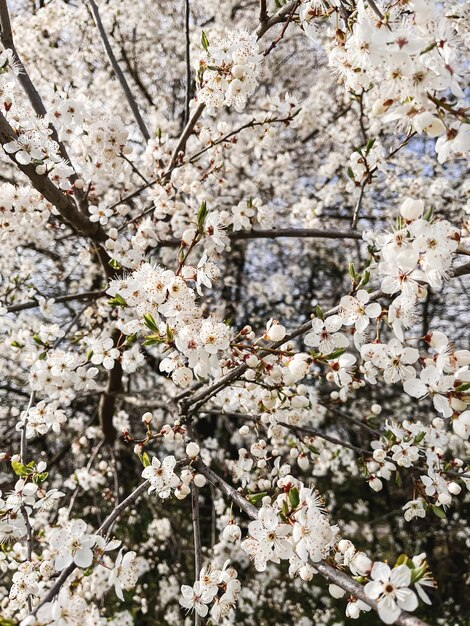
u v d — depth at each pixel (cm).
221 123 307
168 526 541
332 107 585
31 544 200
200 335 173
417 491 239
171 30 622
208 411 296
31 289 358
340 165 571
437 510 225
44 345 269
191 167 355
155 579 609
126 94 390
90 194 340
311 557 141
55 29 522
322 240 623
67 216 293
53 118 256
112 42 576
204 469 207
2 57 213
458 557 756
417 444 238
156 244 330
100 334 398
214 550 497
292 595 633
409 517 234
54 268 577
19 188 287
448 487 227
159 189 328
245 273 713
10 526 197
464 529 705
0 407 569
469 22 148
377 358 171
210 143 298
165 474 191
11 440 568
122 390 484
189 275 183
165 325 178
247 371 196
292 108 276
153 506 604
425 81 133
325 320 179
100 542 161
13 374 511
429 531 766
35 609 149
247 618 585
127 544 571
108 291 194
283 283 629
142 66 626
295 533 145
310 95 597
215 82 214
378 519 702
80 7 535
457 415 157
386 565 128
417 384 160
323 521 144
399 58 131
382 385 649
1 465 559
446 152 141
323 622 578
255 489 279
